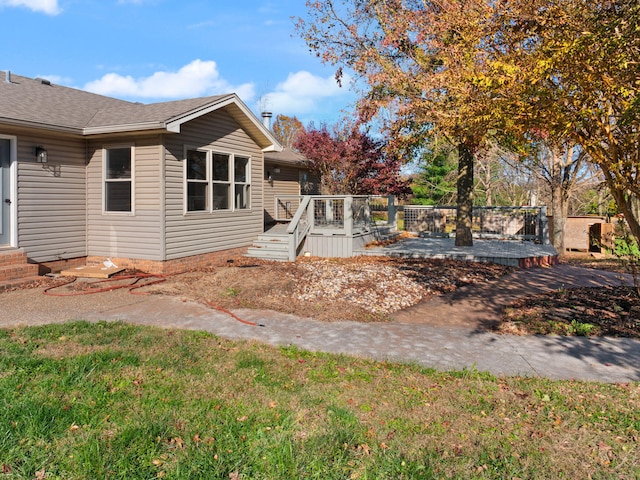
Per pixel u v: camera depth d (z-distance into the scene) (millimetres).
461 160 14133
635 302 7727
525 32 5730
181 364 4664
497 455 3084
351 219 12844
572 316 6941
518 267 11680
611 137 4652
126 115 10336
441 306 7762
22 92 10625
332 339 5859
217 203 11797
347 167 18359
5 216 8812
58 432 3174
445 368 4848
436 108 9125
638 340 5891
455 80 6828
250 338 5816
